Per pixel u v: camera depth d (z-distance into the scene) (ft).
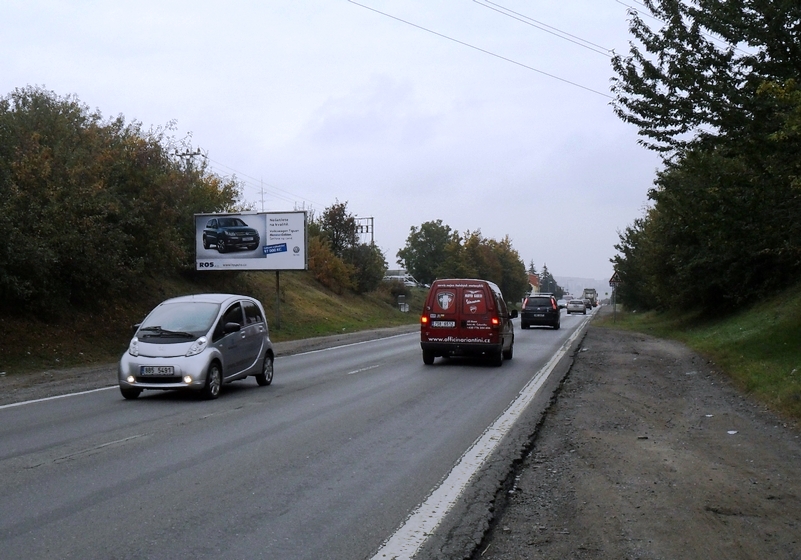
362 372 60.13
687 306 129.59
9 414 38.14
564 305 266.36
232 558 17.37
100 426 34.50
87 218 72.02
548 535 19.25
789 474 25.27
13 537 18.63
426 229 308.40
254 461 27.30
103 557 17.30
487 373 59.06
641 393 46.37
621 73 52.44
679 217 61.41
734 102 49.16
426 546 18.25
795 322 65.26
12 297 68.18
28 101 91.20
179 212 94.73
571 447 30.19
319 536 18.99
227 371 45.75
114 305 86.79
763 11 46.68
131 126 98.07
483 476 25.17
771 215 52.90
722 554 17.70
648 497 22.61
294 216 110.73
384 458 27.96
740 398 42.60
